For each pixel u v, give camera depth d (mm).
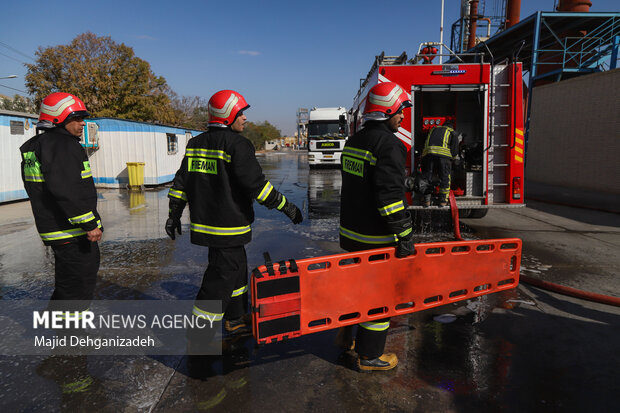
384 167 2215
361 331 2498
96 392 2299
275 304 2215
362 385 2387
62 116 2504
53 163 2418
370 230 2477
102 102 31328
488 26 23344
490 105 5965
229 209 2533
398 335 3029
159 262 4742
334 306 2377
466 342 2922
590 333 3066
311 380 2438
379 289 2480
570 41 15609
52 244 2645
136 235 6156
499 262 2938
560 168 13570
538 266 4730
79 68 30047
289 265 2256
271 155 47312
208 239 2574
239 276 2887
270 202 2543
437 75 6035
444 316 3357
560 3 16922
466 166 6773
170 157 14633
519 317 3344
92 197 2625
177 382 2408
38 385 2361
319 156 20094
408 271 2547
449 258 2703
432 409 2166
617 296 3789
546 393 2312
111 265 4629
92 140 12414
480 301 3680
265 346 2854
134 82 33094
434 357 2709
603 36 13555
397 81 6039
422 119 7875
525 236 6273
